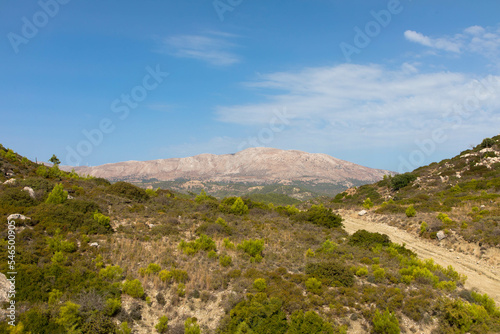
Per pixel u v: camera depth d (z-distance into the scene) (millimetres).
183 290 14695
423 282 16500
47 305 12336
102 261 16766
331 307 13602
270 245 23000
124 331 11953
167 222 25797
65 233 19688
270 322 12477
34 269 14055
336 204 52969
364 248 24047
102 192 31766
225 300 14172
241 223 29531
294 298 14047
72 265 15734
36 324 11094
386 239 25344
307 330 12109
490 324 12969
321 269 16734
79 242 19109
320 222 33312
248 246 20344
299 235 26734
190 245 20234
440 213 29906
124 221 24969
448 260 22234
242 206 35875
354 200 61625
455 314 12914
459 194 40656
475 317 13016
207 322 13133
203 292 14672
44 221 20281
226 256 18547
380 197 58781
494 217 25859
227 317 13055
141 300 14102
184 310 13742
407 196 51875
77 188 31156
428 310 13586
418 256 23375
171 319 13242
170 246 20609
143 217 26500
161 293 14453
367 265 19594
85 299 12773
